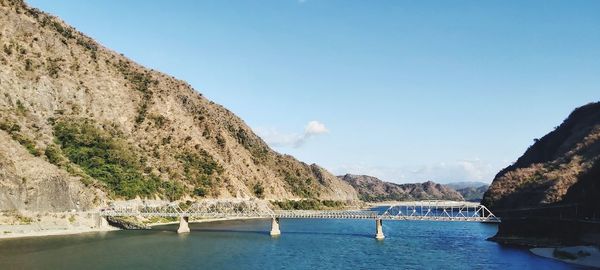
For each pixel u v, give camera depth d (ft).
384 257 363.35
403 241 464.24
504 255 368.07
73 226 499.92
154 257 350.23
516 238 446.19
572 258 341.82
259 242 447.01
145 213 537.65
